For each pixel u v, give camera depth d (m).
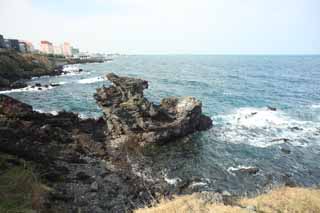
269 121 42.41
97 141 32.38
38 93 64.38
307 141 33.56
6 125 29.30
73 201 18.34
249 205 11.97
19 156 22.14
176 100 38.62
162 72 130.88
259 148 31.19
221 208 11.34
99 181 22.34
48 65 114.19
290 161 27.62
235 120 42.72
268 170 25.47
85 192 20.08
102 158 27.73
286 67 169.88
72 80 91.88
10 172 18.14
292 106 53.62
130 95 36.06
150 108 34.31
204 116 39.44
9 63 88.31
